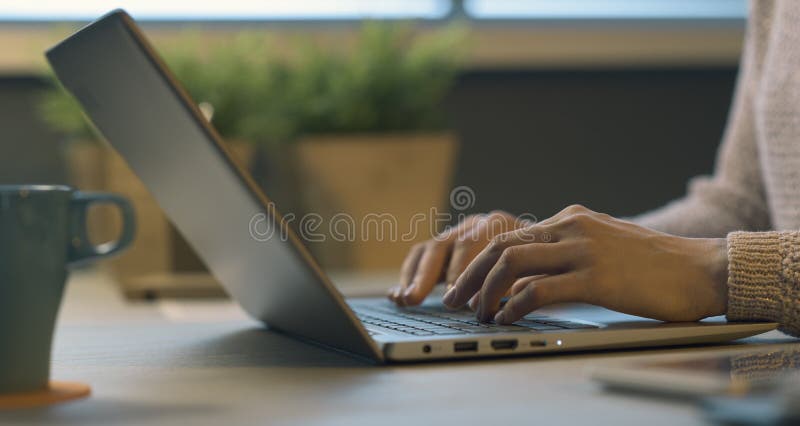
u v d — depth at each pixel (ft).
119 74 2.27
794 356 2.19
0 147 7.00
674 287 2.77
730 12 7.98
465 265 3.29
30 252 1.98
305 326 2.75
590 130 7.85
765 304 2.77
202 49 7.09
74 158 5.96
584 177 7.86
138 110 2.36
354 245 6.08
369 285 5.19
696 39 7.73
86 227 2.14
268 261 2.44
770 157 4.38
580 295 2.70
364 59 6.40
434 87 6.52
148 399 2.05
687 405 1.86
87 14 7.13
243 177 2.14
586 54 7.59
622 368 2.02
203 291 4.84
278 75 6.64
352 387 2.15
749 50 5.11
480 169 7.71
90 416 1.87
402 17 7.59
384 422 1.79
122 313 4.13
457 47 6.70
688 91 7.97
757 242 2.84
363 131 6.26
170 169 2.55
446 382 2.18
